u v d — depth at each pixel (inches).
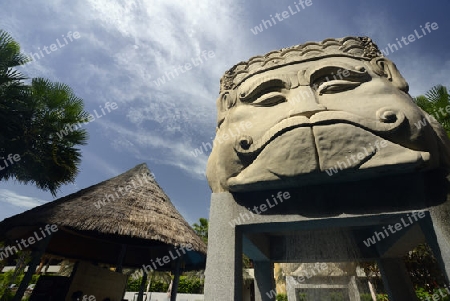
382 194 97.9
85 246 325.4
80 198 251.0
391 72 126.3
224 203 118.9
